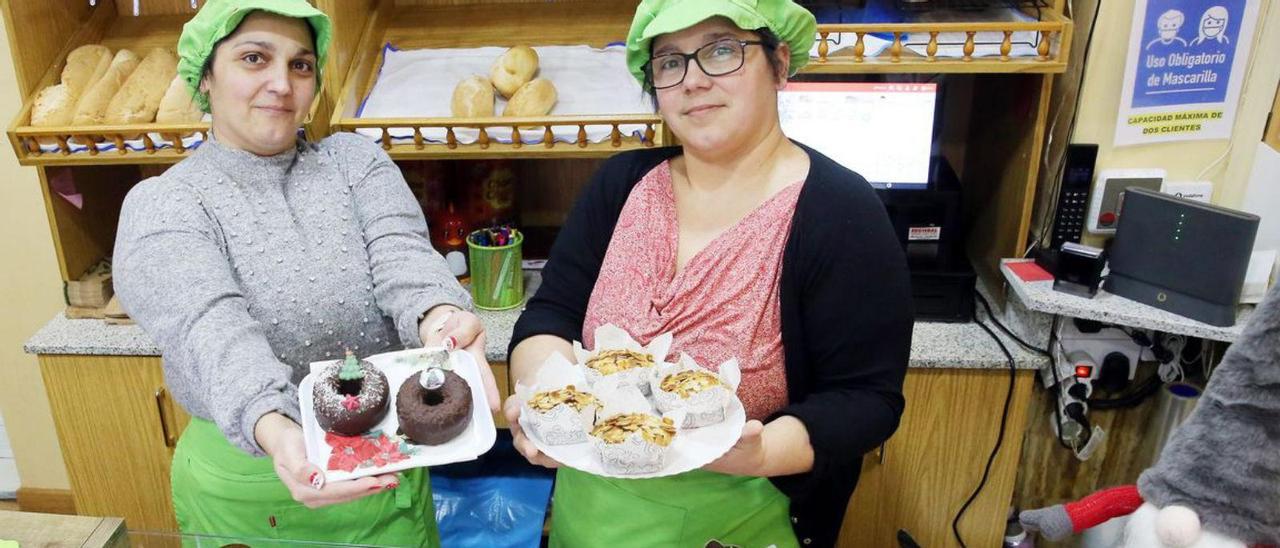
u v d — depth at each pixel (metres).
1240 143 1.76
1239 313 1.69
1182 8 1.65
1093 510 1.44
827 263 1.16
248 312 1.20
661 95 1.19
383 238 1.34
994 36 1.69
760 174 1.23
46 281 2.23
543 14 2.06
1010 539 2.07
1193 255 1.61
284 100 1.23
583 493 1.30
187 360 1.11
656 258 1.26
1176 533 1.19
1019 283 1.78
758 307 1.19
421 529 1.47
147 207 1.19
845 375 1.20
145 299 1.15
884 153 1.92
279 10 1.18
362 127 1.80
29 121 1.81
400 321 1.29
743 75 1.14
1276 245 1.72
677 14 1.11
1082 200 1.80
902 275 1.19
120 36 2.01
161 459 2.00
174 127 1.74
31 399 2.39
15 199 2.12
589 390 1.18
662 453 1.07
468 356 1.22
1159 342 1.86
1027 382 1.83
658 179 1.30
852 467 1.29
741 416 1.13
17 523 0.97
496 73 1.89
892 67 1.68
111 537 0.96
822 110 1.91
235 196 1.24
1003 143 1.95
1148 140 1.76
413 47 2.03
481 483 2.08
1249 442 1.15
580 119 1.76
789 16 1.15
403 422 1.07
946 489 1.96
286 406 1.06
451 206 2.13
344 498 1.00
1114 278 1.73
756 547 1.30
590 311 1.32
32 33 1.84
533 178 2.28
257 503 1.36
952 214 1.92
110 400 1.93
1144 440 2.00
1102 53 1.70
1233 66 1.69
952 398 1.86
